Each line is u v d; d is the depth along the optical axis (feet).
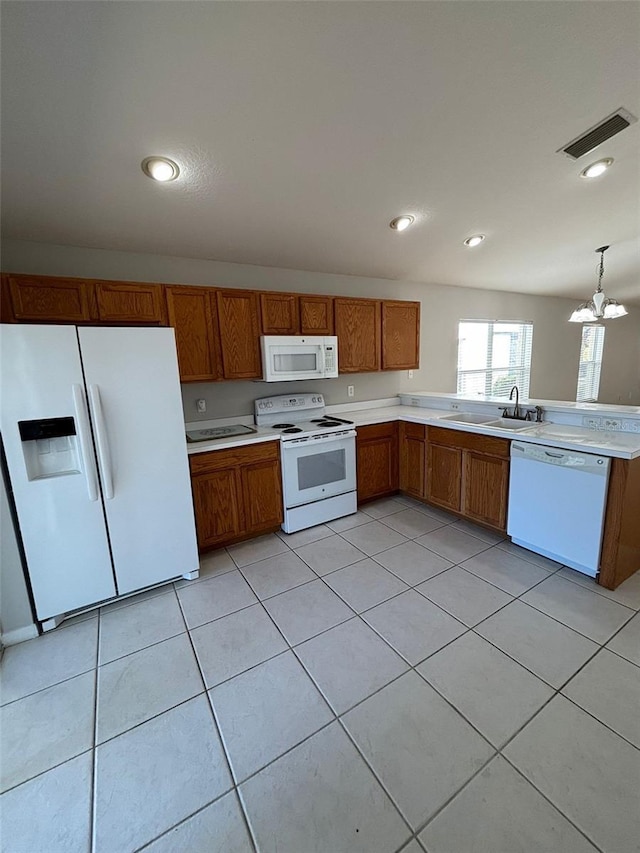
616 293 20.20
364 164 7.45
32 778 4.39
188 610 7.34
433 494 11.42
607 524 7.27
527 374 19.36
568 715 4.88
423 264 12.80
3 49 4.57
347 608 7.18
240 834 3.81
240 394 11.28
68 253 8.67
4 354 6.10
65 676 5.85
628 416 8.22
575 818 3.79
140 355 7.23
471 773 4.25
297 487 10.31
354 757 4.49
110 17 4.42
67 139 5.89
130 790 4.24
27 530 6.52
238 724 4.97
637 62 5.68
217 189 7.57
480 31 5.05
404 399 14.43
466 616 6.81
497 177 8.39
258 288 11.18
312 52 5.10
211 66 5.12
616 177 8.75
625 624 6.45
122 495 7.31
